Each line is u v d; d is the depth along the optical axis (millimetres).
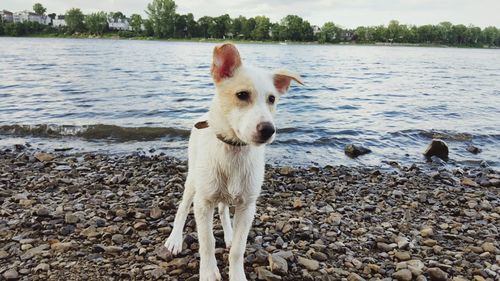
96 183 1725
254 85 909
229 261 980
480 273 1069
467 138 2994
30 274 982
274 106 965
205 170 946
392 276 1051
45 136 2750
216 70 952
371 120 3480
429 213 1545
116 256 1080
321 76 7031
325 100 4445
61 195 1552
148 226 1268
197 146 1041
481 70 9867
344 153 2559
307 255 1126
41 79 5281
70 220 1264
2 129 2818
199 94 4473
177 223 1175
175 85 5164
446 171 2244
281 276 1015
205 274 967
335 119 3465
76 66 7324
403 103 4402
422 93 5238
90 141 2664
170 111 3523
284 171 2025
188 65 8242
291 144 2703
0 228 1214
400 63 11859
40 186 1648
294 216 1434
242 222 972
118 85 5004
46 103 3723
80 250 1098
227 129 922
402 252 1162
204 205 967
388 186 1905
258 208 1497
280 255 1084
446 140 2959
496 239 1311
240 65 965
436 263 1110
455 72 9031
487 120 3617
